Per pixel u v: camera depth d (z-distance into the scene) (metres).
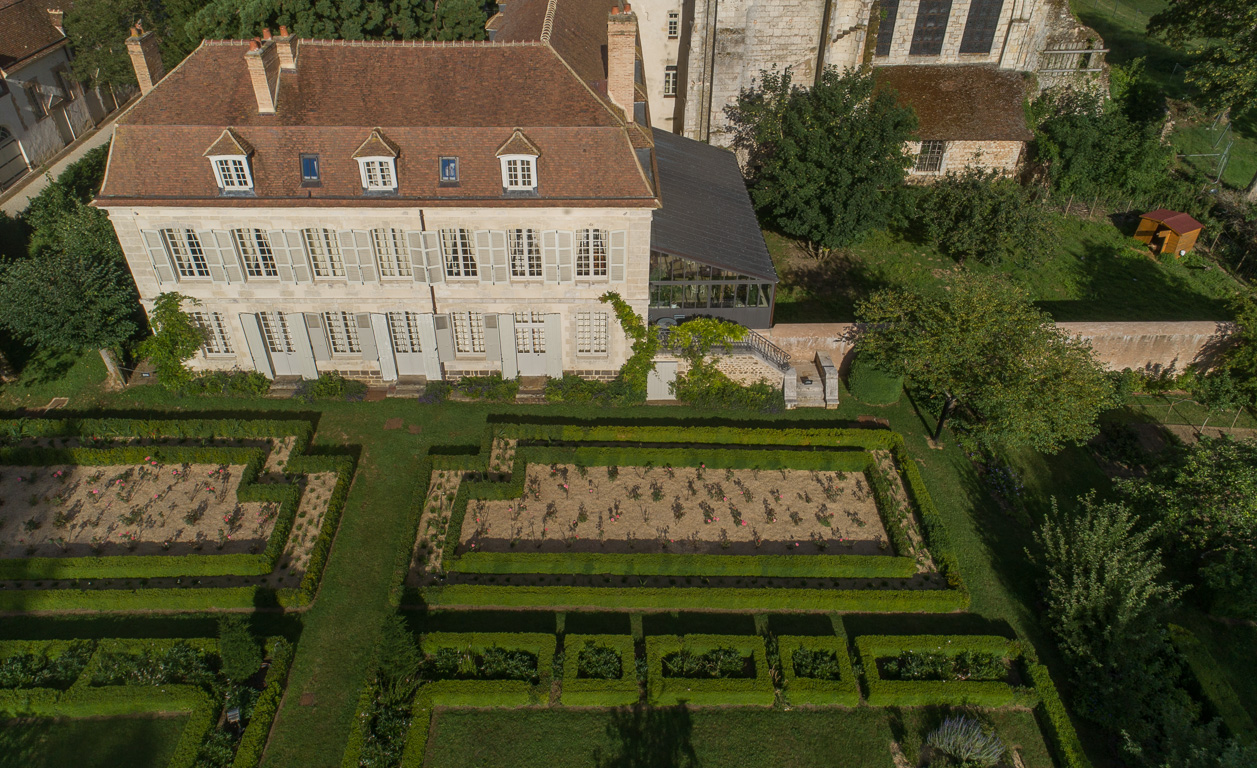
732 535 34.31
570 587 30.92
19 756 25.91
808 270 51.19
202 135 34.31
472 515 34.50
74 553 32.06
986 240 48.09
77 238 39.50
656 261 38.25
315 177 34.50
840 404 41.44
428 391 39.59
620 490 36.16
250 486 34.16
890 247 53.69
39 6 54.53
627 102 37.56
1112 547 31.47
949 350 35.47
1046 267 52.41
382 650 27.06
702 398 40.25
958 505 36.50
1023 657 29.88
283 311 37.78
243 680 27.52
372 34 51.44
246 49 36.09
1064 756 27.03
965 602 31.75
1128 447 40.25
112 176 34.19
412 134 34.50
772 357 40.28
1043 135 56.59
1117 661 29.17
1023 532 35.44
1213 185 59.16
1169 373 44.75
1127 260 53.56
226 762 25.78
